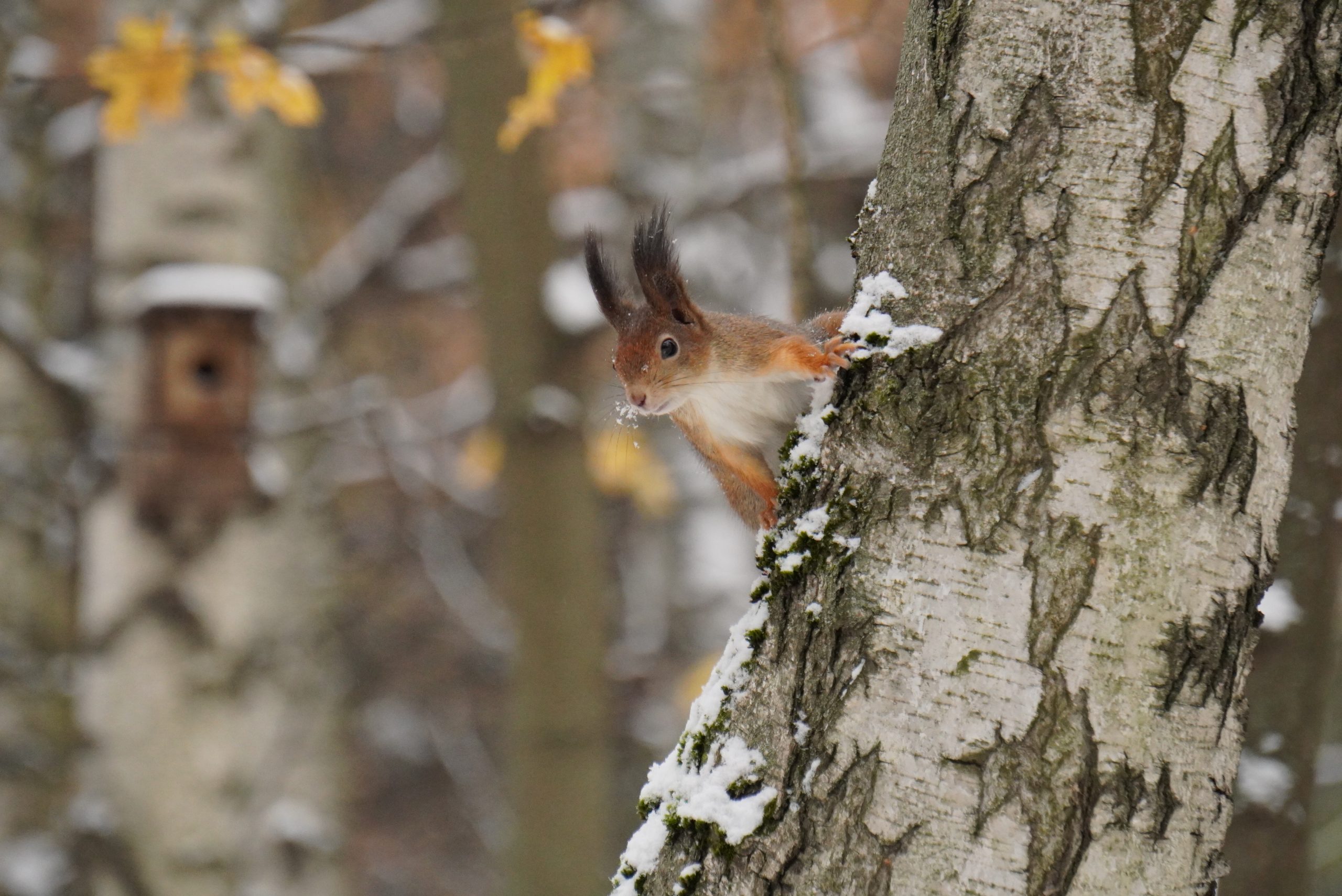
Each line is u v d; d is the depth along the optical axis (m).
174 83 10.02
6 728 13.80
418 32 10.37
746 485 6.95
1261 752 7.43
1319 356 7.54
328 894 12.37
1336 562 7.53
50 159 16.12
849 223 17.61
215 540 11.84
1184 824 3.75
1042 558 3.76
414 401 23.34
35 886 13.02
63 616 14.23
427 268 19.97
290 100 10.15
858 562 3.95
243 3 12.71
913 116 4.13
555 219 14.05
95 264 14.09
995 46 3.94
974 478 3.83
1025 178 3.88
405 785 25.78
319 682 14.75
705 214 15.00
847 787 3.85
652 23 21.47
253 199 12.59
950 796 3.74
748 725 4.07
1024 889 3.69
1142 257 3.78
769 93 19.73
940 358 3.92
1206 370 3.76
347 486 23.39
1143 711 3.72
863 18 11.98
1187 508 3.74
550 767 12.83
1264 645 7.47
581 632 12.98
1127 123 3.80
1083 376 3.78
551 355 12.94
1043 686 3.73
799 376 5.93
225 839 11.74
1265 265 3.80
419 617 24.47
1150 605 3.73
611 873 19.59
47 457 13.73
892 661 3.85
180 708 11.72
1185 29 3.79
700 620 23.31
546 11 10.27
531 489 12.92
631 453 17.06
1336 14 3.85
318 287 19.09
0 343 13.41
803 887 3.84
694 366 6.41
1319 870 9.54
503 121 12.89
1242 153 3.79
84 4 18.94
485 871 24.94
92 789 11.80
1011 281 3.87
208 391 11.60
